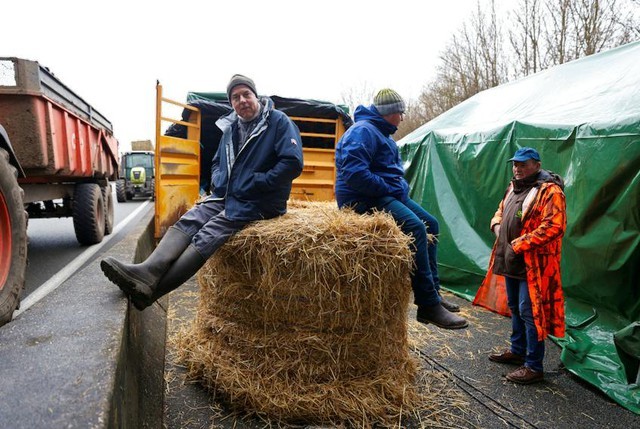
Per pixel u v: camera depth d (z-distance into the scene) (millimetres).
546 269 3020
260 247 2422
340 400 2443
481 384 3029
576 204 3984
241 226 2539
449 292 5488
